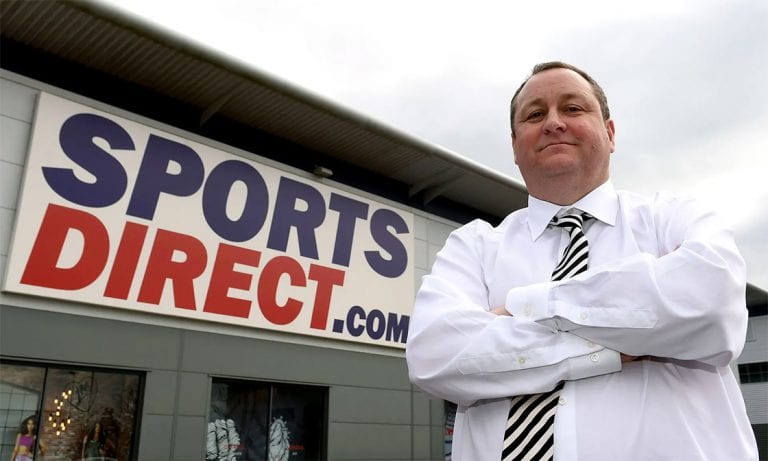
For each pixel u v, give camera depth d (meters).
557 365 0.98
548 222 1.22
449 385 1.08
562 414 0.96
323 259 8.95
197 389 7.25
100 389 6.62
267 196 8.53
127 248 6.96
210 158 8.03
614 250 1.13
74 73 7.27
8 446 5.93
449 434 9.88
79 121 6.90
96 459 6.44
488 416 1.06
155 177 7.41
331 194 9.37
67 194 6.62
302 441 8.32
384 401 9.19
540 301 1.02
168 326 7.20
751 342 18.97
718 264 0.93
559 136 1.19
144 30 6.75
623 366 0.99
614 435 0.93
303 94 8.07
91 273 6.62
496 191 11.20
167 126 7.69
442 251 1.41
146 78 7.64
